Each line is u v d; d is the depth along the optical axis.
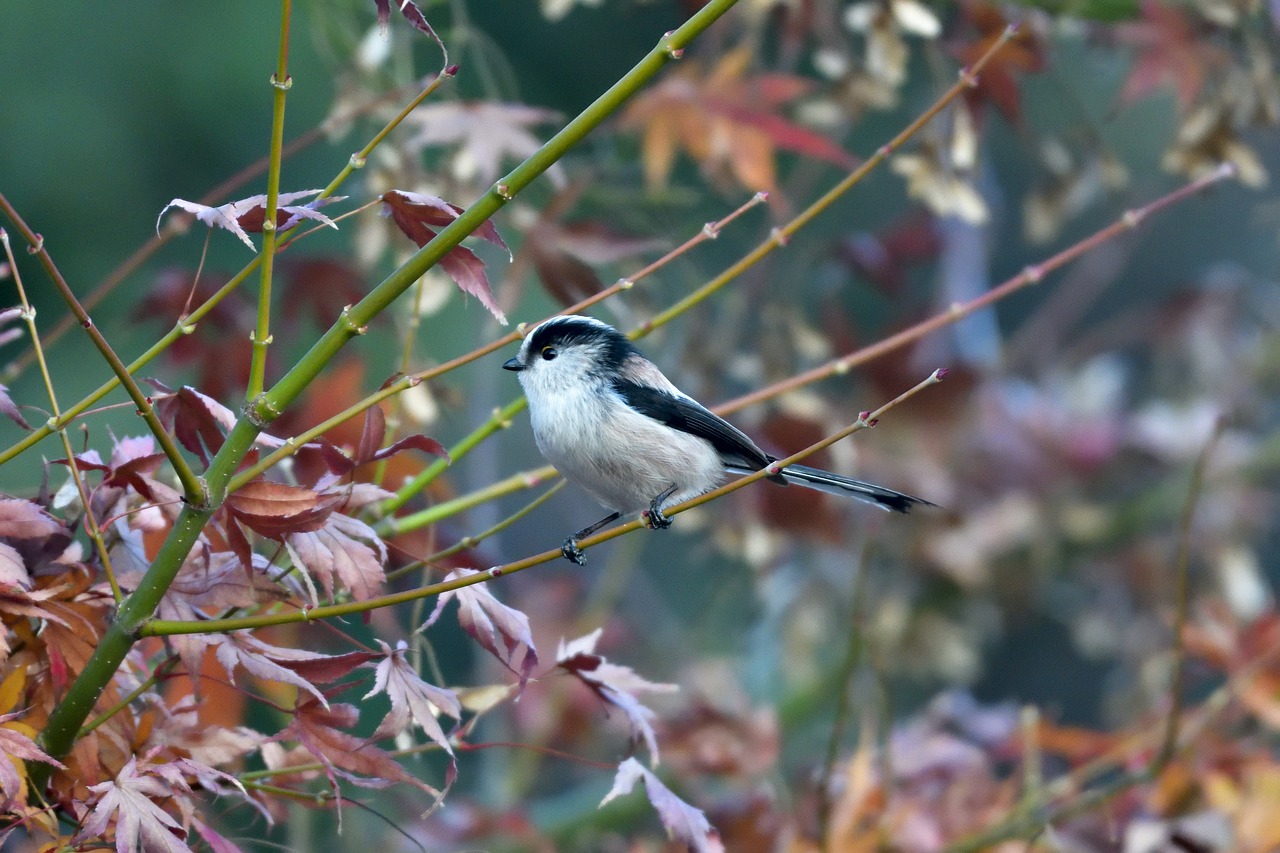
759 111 9.32
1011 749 9.73
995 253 21.28
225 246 16.84
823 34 10.85
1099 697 20.92
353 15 10.38
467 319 15.53
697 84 9.44
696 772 9.66
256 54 16.97
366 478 7.90
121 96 16.61
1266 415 17.72
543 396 8.22
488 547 11.27
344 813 9.95
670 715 10.05
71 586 5.49
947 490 14.48
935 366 14.37
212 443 5.60
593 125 5.18
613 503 8.46
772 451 10.96
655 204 9.96
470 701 6.20
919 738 9.61
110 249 16.34
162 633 5.20
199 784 5.44
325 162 17.30
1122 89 10.18
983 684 21.06
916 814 8.95
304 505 5.27
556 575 13.95
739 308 11.78
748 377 11.41
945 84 9.85
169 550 5.22
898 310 13.30
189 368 9.43
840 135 12.35
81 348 15.62
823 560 14.47
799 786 10.06
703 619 14.51
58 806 5.30
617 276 10.52
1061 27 10.81
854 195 18.56
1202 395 16.12
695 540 18.64
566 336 8.30
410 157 8.83
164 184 16.78
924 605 14.80
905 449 14.64
